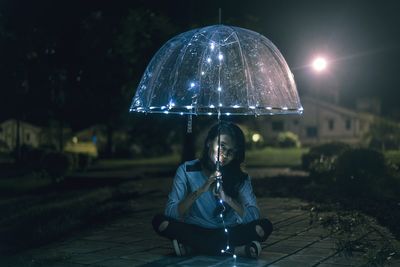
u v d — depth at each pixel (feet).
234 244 18.72
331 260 18.81
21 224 30.58
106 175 87.66
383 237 22.45
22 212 38.60
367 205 32.24
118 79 60.23
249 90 15.96
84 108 74.33
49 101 66.18
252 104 15.83
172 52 16.74
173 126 96.48
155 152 168.55
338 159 42.24
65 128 169.27
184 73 16.21
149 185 55.77
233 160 18.17
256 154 142.61
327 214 29.71
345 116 210.79
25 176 87.04
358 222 26.18
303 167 68.85
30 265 18.71
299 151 152.05
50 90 62.95
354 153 41.06
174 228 18.54
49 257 19.79
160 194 45.01
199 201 18.37
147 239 23.39
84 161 100.63
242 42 16.57
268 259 18.83
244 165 18.72
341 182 40.63
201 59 16.22
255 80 16.11
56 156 74.18
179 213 17.93
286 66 16.99
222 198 17.54
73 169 96.78
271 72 16.46
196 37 16.70
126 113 77.97
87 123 131.13
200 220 18.49
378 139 116.37
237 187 18.29
